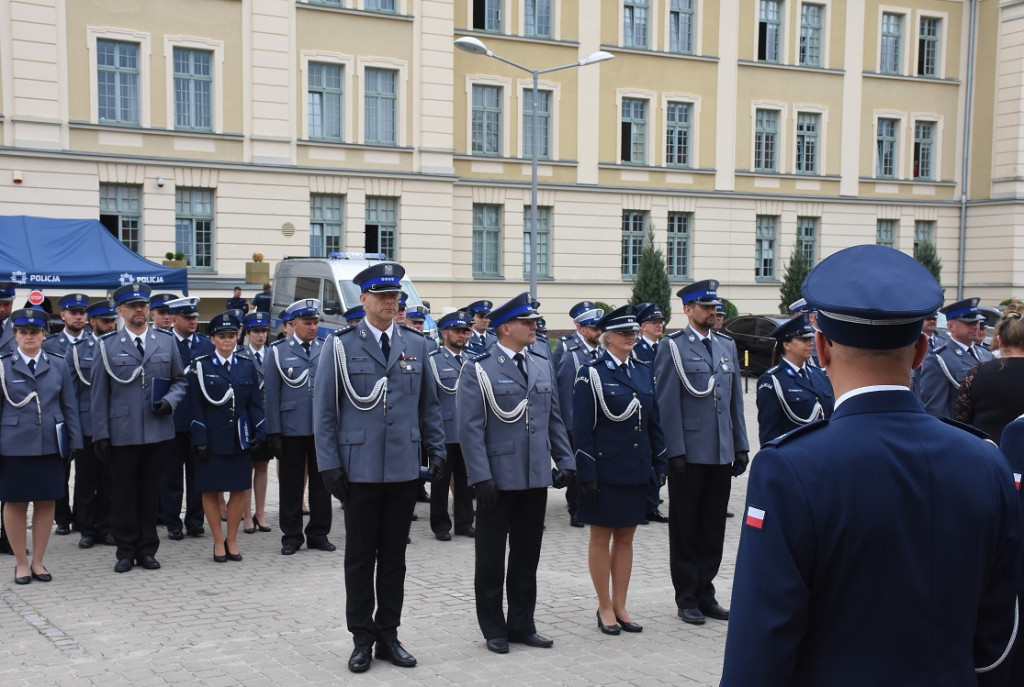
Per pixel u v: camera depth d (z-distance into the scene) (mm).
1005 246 35312
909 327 2307
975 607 2254
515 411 6160
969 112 36219
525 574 6270
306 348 9031
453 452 9500
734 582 2311
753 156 33469
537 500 6301
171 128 24594
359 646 5746
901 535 2189
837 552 2197
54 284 16719
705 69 32500
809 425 2365
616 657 5945
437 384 9531
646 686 5438
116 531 8125
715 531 6855
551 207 30688
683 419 6820
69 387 7953
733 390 7008
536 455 6219
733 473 6945
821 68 34094
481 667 5770
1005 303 24781
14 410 7570
